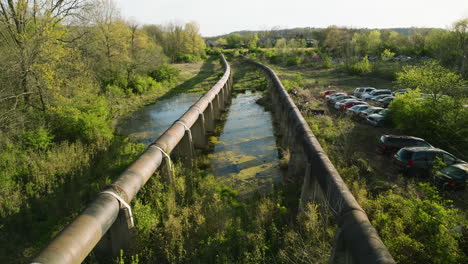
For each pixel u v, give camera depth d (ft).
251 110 103.76
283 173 50.85
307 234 28.45
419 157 43.60
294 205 37.58
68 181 43.86
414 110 60.39
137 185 32.81
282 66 243.81
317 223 29.19
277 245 28.99
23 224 33.45
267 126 82.12
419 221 26.25
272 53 285.64
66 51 62.64
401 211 29.19
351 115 80.02
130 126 84.28
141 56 131.54
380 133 65.57
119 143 64.23
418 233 25.58
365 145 58.70
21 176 43.57
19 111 57.00
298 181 44.60
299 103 92.48
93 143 59.67
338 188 27.71
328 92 110.32
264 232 30.60
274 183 46.83
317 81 146.61
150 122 88.69
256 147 65.00
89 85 75.61
